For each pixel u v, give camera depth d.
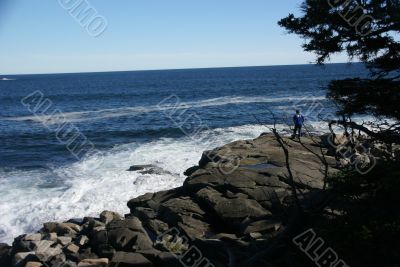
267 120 40.00
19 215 17.22
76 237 13.95
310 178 15.14
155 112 49.66
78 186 20.50
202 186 15.50
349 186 8.67
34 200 18.77
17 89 102.50
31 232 15.95
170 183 20.47
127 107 55.88
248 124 38.56
